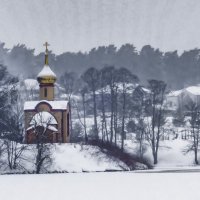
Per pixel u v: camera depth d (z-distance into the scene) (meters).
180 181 189.50
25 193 155.50
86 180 192.88
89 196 146.25
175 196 144.25
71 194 151.50
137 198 140.75
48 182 186.25
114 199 139.25
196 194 148.62
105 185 175.25
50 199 140.75
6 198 143.88
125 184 178.25
